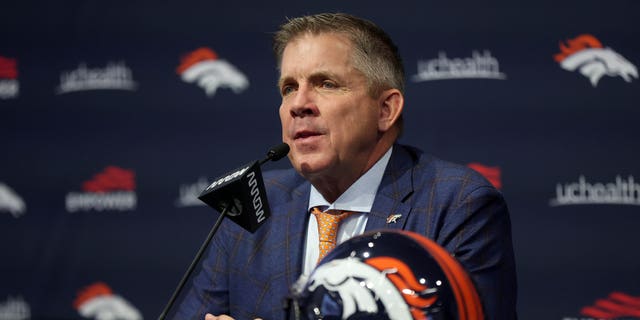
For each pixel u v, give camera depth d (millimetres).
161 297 11117
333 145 5391
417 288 3398
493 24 10789
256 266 5898
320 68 5379
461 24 10844
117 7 11500
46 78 11500
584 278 10375
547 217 10484
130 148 11305
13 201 11406
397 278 3434
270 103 11188
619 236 10359
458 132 10695
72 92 11461
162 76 11352
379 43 5676
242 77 11250
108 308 11180
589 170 10484
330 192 5793
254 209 5121
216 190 5074
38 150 11422
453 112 10734
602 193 10461
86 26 11523
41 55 11531
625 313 10281
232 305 5934
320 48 5422
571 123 10570
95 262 11242
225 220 6344
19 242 11336
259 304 5742
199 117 11242
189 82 11305
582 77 10609
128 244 11219
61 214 11352
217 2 11352
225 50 11297
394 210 5539
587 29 10656
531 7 10742
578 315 10359
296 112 5406
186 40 11359
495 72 10727
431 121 10742
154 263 11164
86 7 11547
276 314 5570
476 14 10820
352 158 5512
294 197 6184
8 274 11312
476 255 5238
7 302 11281
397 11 10961
